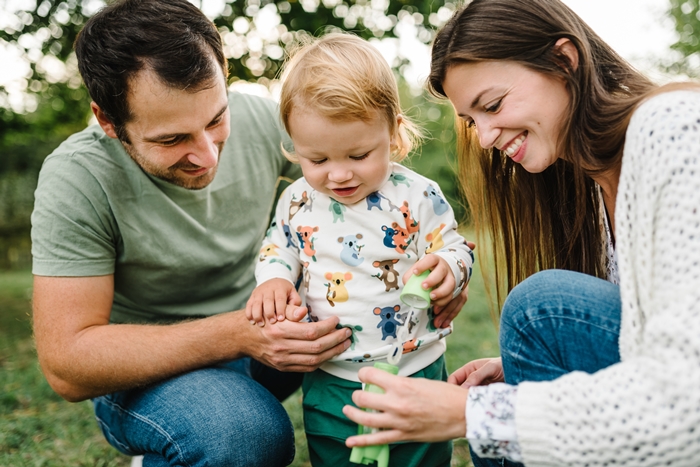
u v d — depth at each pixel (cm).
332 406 173
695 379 103
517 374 143
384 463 147
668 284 110
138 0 177
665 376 106
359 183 165
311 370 169
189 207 201
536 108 146
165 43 166
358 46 169
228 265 215
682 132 116
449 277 161
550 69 145
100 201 186
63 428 282
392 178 175
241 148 216
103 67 168
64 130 809
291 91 162
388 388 128
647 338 112
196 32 176
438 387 127
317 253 175
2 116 701
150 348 175
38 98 692
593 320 134
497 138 152
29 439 267
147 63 165
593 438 111
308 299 178
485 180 193
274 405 179
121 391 188
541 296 139
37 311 181
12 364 401
